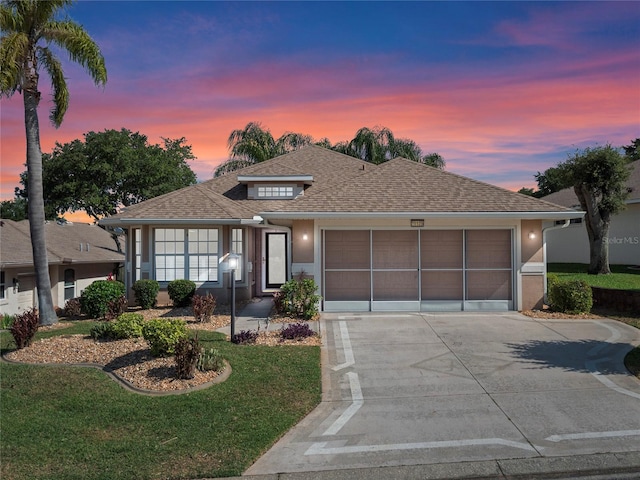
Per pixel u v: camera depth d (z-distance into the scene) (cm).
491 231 1290
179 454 495
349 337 995
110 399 641
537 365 798
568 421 576
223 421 573
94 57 1220
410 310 1281
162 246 1435
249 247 1507
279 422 572
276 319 1174
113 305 1246
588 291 1230
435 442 527
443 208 1231
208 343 920
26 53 1152
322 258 1282
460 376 748
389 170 1465
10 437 536
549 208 1233
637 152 3138
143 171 3017
